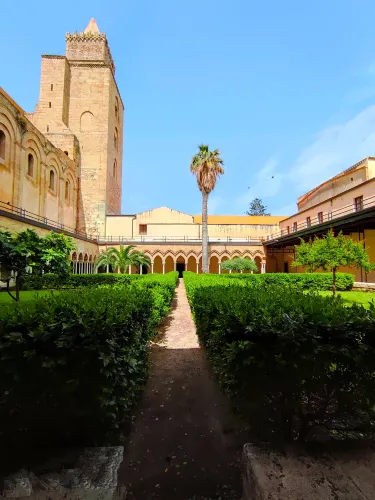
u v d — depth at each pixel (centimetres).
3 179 2070
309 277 1931
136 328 360
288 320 237
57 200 2989
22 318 237
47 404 248
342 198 2498
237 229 3834
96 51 3869
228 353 263
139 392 397
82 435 263
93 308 266
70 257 2608
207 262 2869
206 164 2794
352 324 236
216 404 391
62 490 211
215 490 243
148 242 3491
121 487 240
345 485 212
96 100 3800
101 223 3722
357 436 275
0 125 2045
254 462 235
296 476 220
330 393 250
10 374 230
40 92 3569
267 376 247
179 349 637
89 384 246
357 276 2216
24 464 234
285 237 2839
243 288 539
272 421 263
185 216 3947
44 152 2692
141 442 310
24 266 738
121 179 4638
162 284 955
